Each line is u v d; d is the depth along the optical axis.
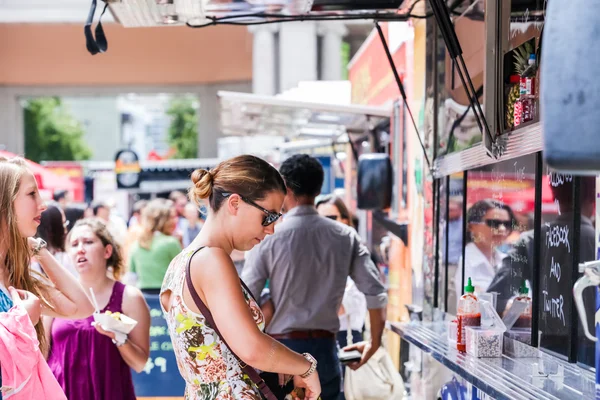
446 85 4.63
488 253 3.87
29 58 22.73
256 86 17.11
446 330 4.40
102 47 3.69
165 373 6.93
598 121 1.60
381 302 4.74
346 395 5.28
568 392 2.73
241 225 2.80
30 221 3.16
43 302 3.36
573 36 1.63
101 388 4.18
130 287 4.48
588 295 2.76
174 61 22.97
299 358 2.79
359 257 4.70
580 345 2.84
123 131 72.50
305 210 4.55
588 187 2.78
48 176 11.46
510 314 3.52
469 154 4.06
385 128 6.61
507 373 3.09
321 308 4.45
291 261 4.44
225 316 2.63
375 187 5.99
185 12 3.95
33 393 2.79
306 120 7.56
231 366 2.71
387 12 4.30
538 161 3.21
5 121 24.19
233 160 2.84
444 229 4.69
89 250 4.38
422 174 4.96
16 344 2.72
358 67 8.51
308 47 16.56
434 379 4.43
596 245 2.69
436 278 4.81
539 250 3.21
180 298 2.72
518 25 3.40
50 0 19.44
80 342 4.20
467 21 4.17
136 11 3.89
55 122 45.84
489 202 3.85
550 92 1.63
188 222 13.51
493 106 3.59
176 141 48.88
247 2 3.87
